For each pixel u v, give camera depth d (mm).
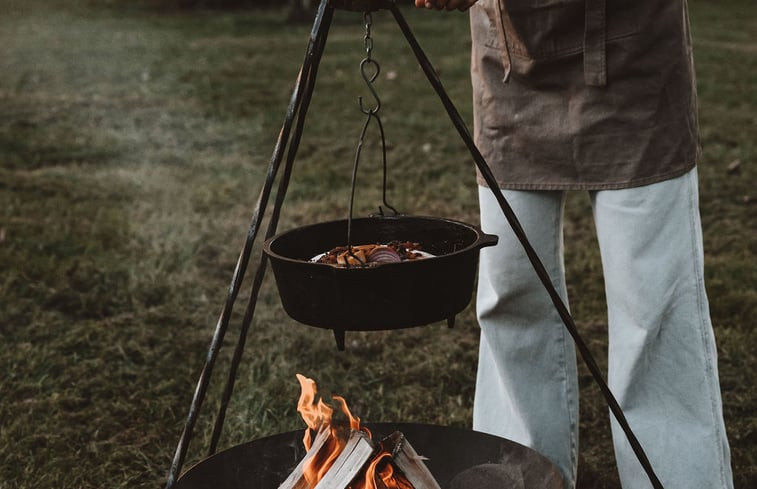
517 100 1993
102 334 3420
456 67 9102
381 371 3150
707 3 15492
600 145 1899
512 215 1680
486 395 2236
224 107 7566
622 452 1986
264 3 16250
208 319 3572
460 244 1766
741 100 7438
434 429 1947
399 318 1552
